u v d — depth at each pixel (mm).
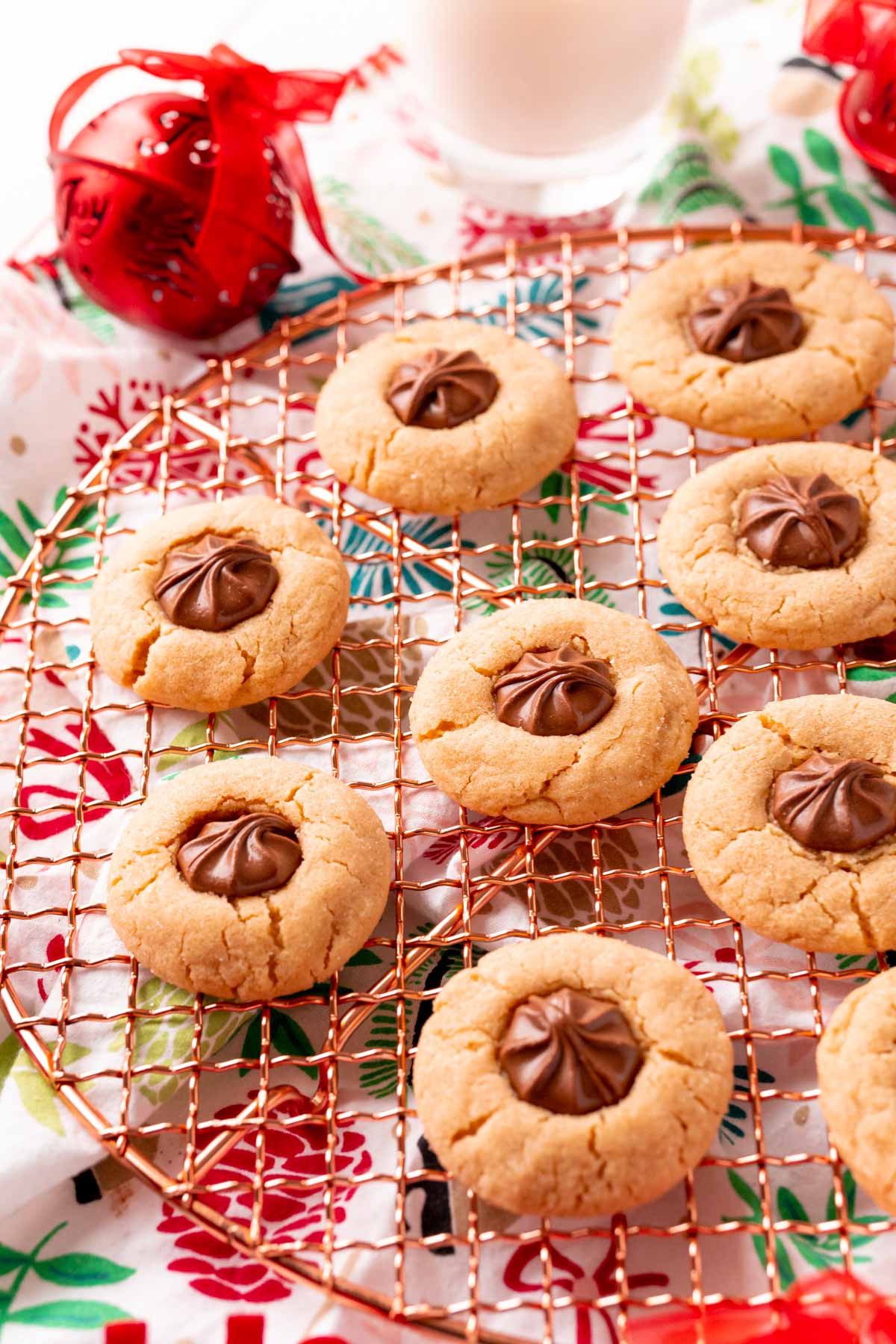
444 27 474
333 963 384
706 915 408
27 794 425
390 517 459
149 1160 383
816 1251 367
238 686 413
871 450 460
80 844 404
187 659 413
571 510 458
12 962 401
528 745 400
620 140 500
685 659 436
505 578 447
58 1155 376
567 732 402
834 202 510
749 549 427
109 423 478
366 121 538
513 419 440
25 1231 378
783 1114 383
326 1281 355
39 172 538
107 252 458
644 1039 369
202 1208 364
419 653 435
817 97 527
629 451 462
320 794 398
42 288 496
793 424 446
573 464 449
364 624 440
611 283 496
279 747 416
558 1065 363
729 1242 371
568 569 453
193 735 421
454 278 479
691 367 451
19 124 545
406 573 454
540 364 455
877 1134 358
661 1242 372
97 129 456
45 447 471
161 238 456
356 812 397
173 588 420
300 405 484
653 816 413
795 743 401
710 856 391
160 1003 389
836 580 417
